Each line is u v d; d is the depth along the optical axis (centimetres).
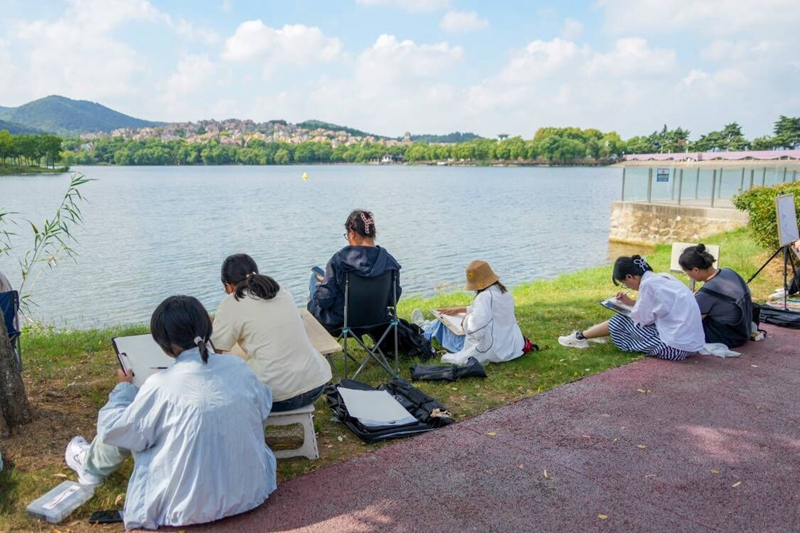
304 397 376
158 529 302
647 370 548
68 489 329
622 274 600
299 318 392
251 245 2325
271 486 328
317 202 4600
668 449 392
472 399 485
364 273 488
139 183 8369
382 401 445
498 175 12000
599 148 19362
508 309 578
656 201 2125
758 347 617
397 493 338
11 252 2183
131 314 1327
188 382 296
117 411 308
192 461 293
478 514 318
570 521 312
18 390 409
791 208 789
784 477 358
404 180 9525
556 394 489
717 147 12669
